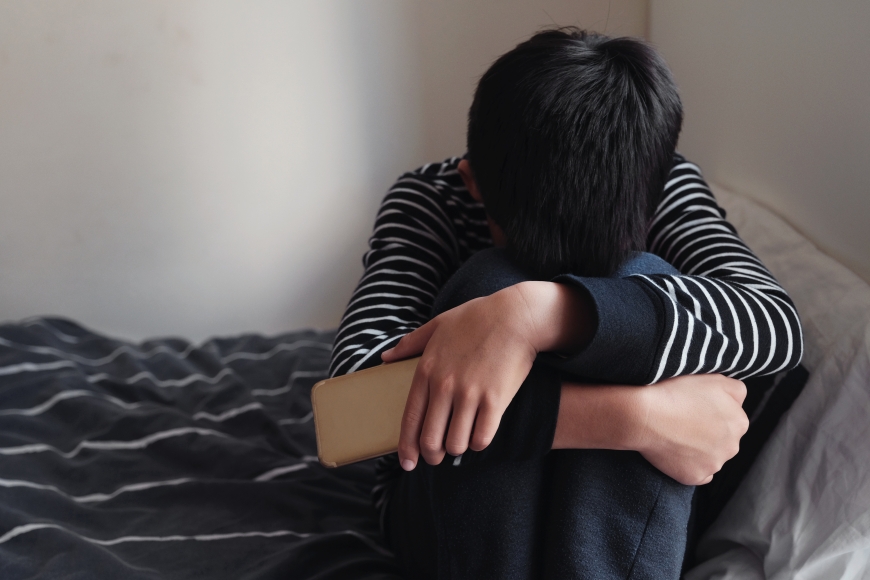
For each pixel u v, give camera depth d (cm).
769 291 63
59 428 110
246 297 155
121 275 151
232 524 87
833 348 70
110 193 145
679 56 121
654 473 55
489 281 58
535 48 60
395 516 73
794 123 89
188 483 94
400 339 62
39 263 148
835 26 79
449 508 55
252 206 149
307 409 115
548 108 56
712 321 55
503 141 58
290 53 139
